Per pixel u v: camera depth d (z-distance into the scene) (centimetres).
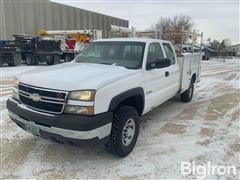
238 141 454
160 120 576
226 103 757
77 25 3638
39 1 3006
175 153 404
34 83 352
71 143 331
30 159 378
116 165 364
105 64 456
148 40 495
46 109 339
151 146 429
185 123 555
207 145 435
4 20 2597
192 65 732
